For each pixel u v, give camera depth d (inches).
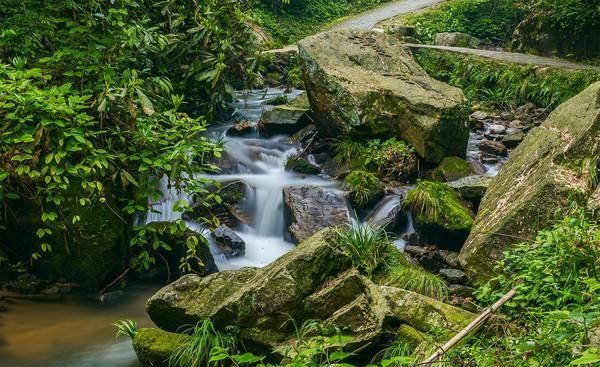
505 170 282.5
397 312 196.5
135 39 286.5
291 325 192.5
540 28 647.1
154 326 238.7
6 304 252.2
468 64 593.3
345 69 386.6
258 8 1058.1
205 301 211.2
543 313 173.8
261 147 386.9
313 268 197.5
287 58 662.5
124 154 258.2
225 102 427.2
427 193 290.0
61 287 265.6
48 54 283.9
